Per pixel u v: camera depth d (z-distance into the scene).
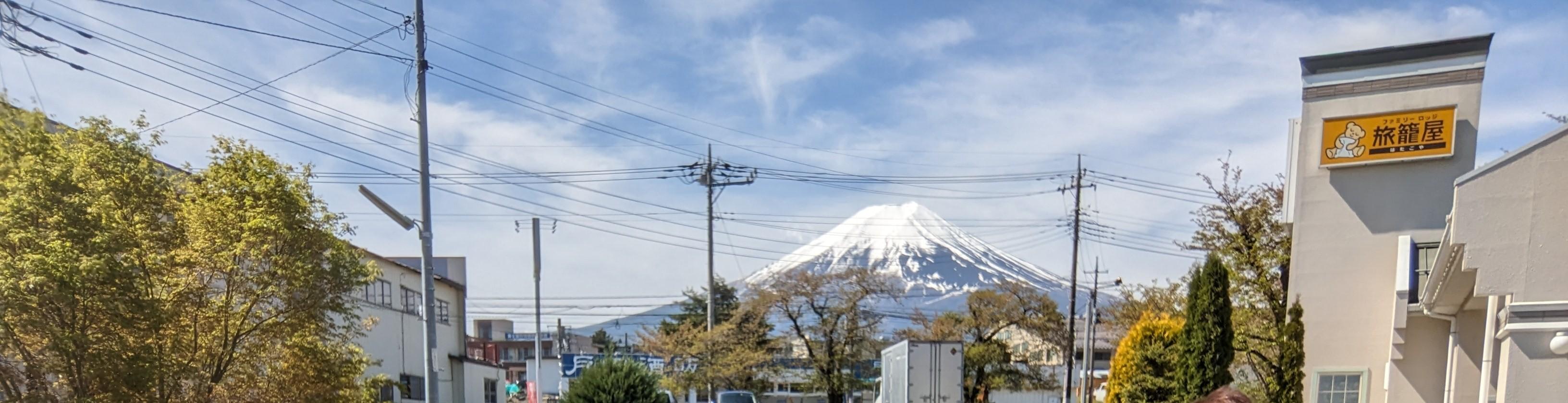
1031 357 43.56
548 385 46.69
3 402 11.53
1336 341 15.17
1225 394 4.64
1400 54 15.02
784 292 35.88
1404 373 14.41
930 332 42.56
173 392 13.73
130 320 11.76
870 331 37.28
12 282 10.44
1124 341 20.42
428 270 17.52
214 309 14.80
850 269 37.22
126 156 13.18
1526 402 9.96
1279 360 15.12
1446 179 14.72
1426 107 14.83
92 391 12.02
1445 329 14.30
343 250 16.27
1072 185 37.81
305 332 15.73
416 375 36.31
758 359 34.81
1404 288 14.34
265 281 14.98
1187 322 15.43
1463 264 10.54
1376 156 15.09
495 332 84.50
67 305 11.05
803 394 42.69
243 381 15.37
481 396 45.12
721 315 51.72
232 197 14.86
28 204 11.02
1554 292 10.00
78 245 11.13
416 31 17.77
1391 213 15.04
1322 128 15.51
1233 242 22.38
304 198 15.59
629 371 16.41
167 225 13.96
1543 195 10.18
